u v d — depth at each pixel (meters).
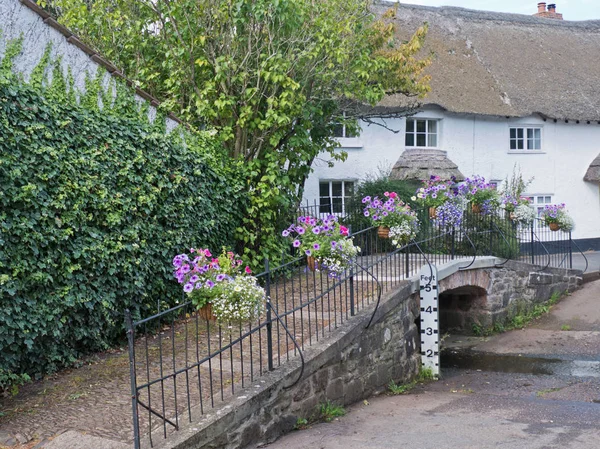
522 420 7.08
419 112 18.33
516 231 14.98
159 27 10.70
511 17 24.12
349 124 12.02
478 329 12.71
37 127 6.70
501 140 20.28
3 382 6.27
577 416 7.30
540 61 22.75
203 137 9.44
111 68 8.04
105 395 6.15
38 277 6.58
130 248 7.72
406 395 8.39
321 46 10.16
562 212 15.10
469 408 7.64
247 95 9.91
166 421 5.14
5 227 6.27
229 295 5.73
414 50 13.02
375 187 15.77
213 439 5.33
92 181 7.31
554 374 9.97
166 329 8.44
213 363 6.89
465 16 23.00
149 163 8.21
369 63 11.13
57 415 5.69
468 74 20.41
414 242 10.21
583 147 22.11
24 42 7.00
